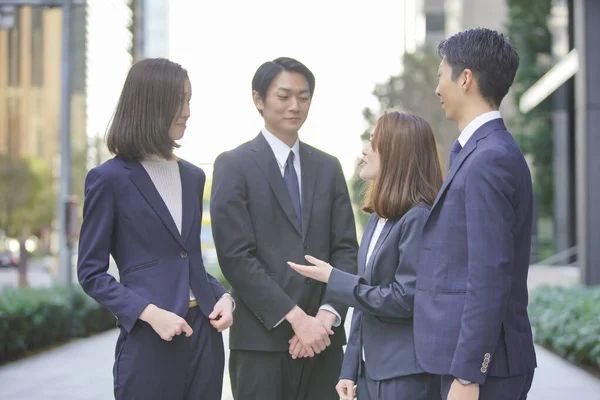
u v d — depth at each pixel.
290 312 3.09
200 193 2.82
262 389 3.21
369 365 2.88
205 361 2.70
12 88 73.25
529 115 29.05
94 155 28.70
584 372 7.37
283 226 3.27
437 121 26.73
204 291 2.73
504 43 2.50
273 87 3.26
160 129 2.65
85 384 6.81
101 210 2.62
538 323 9.40
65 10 10.89
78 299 10.45
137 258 2.65
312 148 3.46
